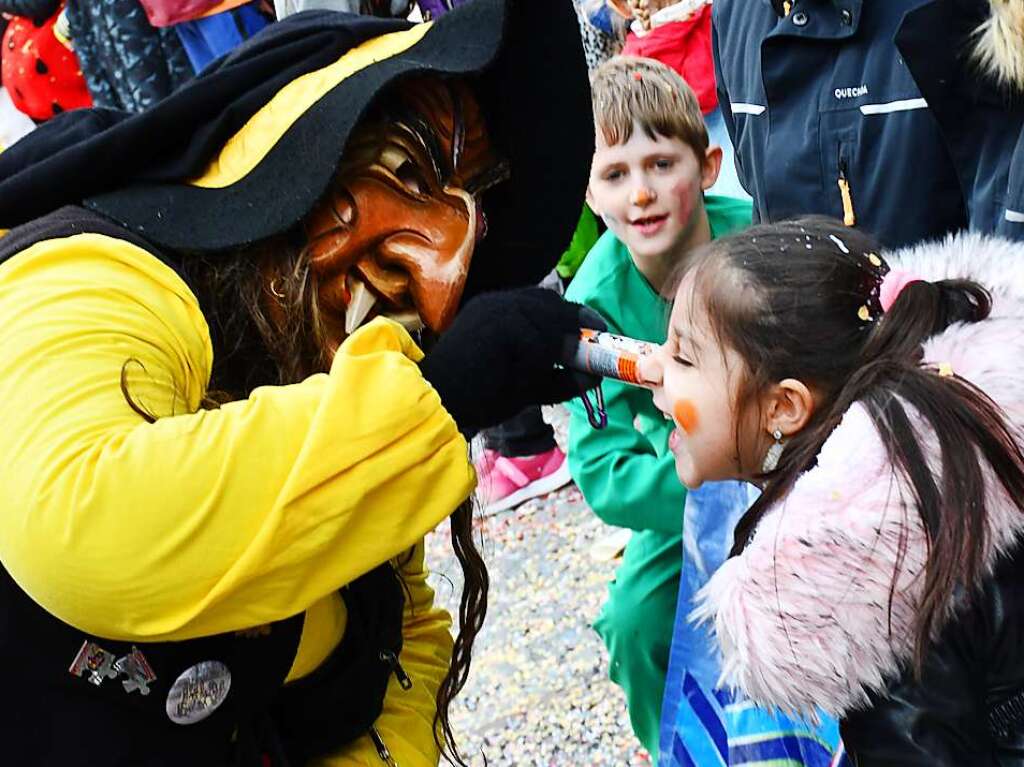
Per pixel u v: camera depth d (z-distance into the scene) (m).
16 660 1.01
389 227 1.11
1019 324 1.21
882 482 1.13
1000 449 1.14
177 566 0.90
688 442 1.36
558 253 1.38
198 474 0.90
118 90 3.68
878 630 1.13
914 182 1.96
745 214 2.32
